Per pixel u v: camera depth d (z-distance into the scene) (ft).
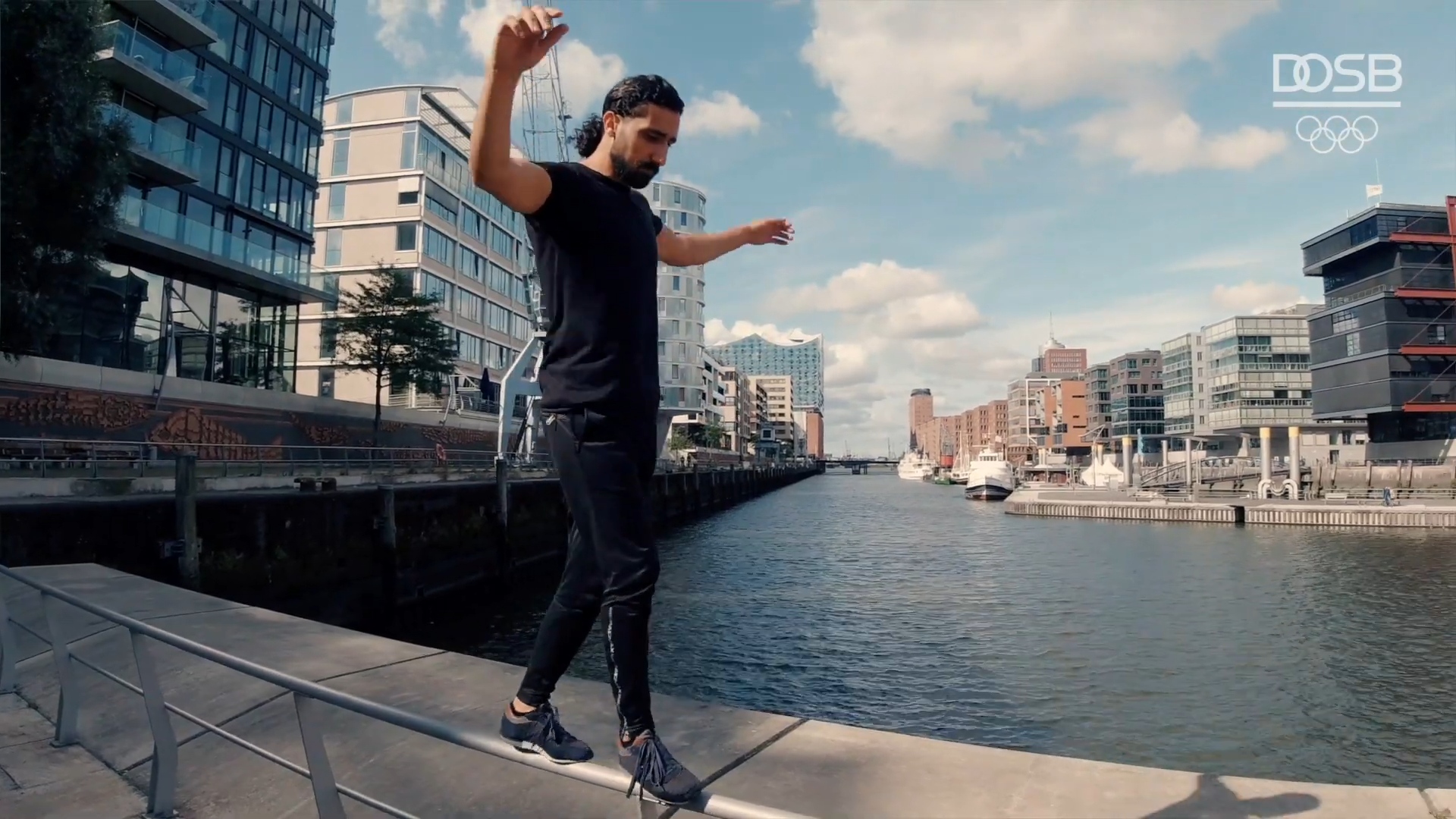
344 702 6.35
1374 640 56.34
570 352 5.39
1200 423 307.37
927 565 96.99
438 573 72.90
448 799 9.00
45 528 40.04
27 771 11.23
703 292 260.62
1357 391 212.84
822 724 9.82
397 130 153.79
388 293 120.26
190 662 14.96
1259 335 278.87
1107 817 7.02
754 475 336.29
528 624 64.03
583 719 10.39
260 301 107.04
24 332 49.85
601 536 5.37
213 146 100.01
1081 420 486.38
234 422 94.38
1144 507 167.94
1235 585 80.23
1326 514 148.97
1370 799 7.13
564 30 4.51
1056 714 41.09
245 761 10.83
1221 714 41.16
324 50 121.80
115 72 82.64
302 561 55.98
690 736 9.41
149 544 45.44
